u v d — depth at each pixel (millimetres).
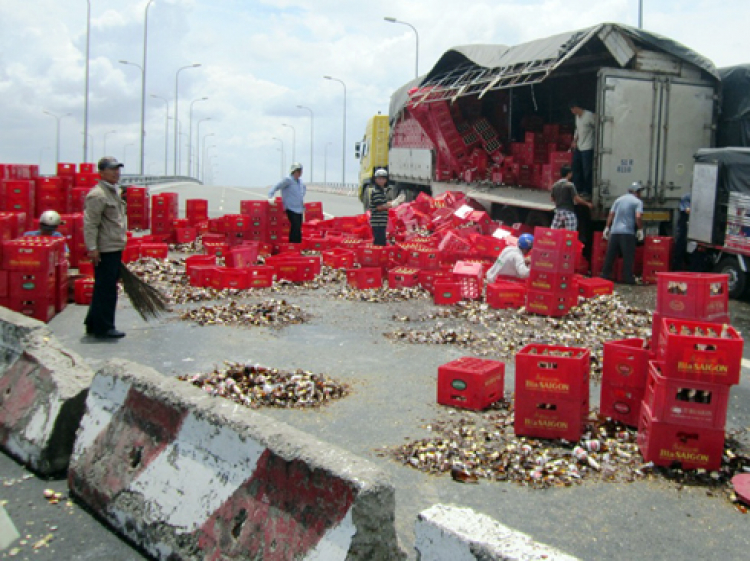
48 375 5113
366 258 12977
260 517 3197
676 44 14570
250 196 44844
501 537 2613
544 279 10062
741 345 4723
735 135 14938
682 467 4910
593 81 17766
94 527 4051
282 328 9375
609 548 3934
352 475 2941
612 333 9148
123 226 8656
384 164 28766
